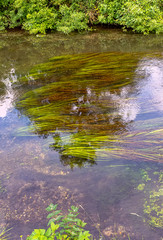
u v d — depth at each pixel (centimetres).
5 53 840
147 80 555
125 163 322
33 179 312
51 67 679
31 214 261
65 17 1043
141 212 249
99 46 840
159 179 292
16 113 468
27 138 393
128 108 452
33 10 1029
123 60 680
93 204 265
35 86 575
